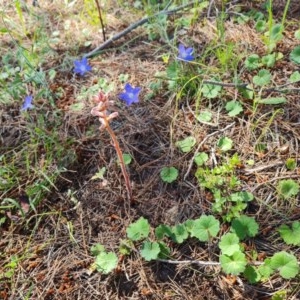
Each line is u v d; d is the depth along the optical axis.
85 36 0.53
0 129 0.45
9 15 0.57
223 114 0.42
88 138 0.42
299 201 0.36
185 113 0.43
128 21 0.54
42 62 0.50
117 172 0.40
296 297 0.32
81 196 0.39
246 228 0.34
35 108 0.45
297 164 0.38
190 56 0.43
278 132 0.40
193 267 0.34
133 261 0.35
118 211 0.38
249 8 0.51
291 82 0.42
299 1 0.51
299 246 0.34
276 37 0.45
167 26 0.51
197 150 0.40
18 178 0.41
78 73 0.48
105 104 0.32
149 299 0.33
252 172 0.38
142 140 0.42
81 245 0.37
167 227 0.36
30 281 0.35
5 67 0.48
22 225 0.38
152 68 0.47
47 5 0.58
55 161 0.42
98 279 0.35
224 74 0.44
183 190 0.38
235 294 0.33
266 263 0.33
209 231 0.34
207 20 0.50
